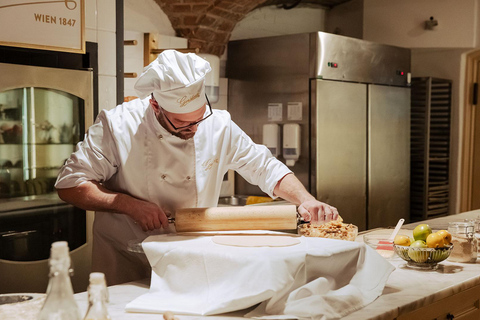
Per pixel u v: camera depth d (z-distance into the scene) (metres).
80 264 2.82
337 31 5.65
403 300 1.60
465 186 5.35
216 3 4.15
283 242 1.63
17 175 2.57
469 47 5.07
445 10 5.07
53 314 0.99
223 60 4.54
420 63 5.50
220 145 2.12
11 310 1.23
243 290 1.43
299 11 5.37
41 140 2.65
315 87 3.98
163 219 1.81
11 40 2.59
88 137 2.01
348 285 1.60
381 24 5.30
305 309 1.40
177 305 1.49
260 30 5.04
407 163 4.87
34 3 2.65
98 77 3.04
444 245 1.99
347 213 4.29
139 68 3.84
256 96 4.34
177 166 2.02
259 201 4.14
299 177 4.11
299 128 4.07
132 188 2.02
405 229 2.70
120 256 2.10
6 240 2.55
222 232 1.79
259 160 2.17
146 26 4.09
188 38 4.31
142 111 2.03
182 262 1.55
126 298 1.61
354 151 4.31
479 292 1.94
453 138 5.35
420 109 5.14
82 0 2.85
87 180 1.92
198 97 1.83
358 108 4.31
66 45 2.80
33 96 2.61
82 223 2.83
